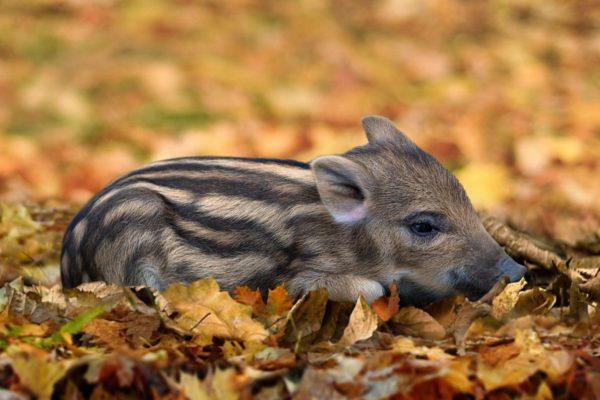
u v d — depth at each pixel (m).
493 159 16.33
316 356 6.31
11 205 11.80
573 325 7.06
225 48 23.75
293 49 23.94
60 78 21.36
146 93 20.84
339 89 21.53
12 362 5.86
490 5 26.47
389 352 6.16
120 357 5.90
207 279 7.11
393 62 23.25
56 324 6.78
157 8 25.83
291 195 7.96
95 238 7.80
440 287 8.12
